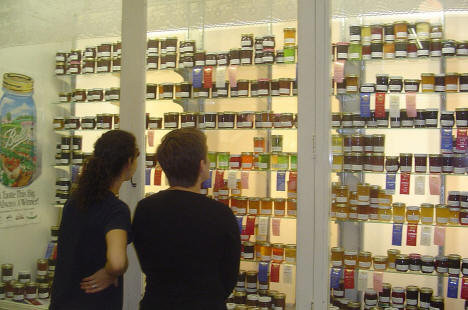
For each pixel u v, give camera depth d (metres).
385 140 2.97
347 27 3.05
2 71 3.42
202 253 1.45
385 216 2.79
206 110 3.28
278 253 2.89
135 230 1.55
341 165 2.83
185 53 3.15
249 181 3.12
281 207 2.90
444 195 2.87
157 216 1.49
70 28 3.77
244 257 2.94
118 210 1.58
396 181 2.92
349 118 2.85
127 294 2.72
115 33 3.65
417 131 2.93
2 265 3.33
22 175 3.47
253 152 3.04
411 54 2.81
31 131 3.55
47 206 3.67
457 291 2.65
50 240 3.69
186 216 1.46
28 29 3.58
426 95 2.94
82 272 1.58
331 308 2.68
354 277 2.84
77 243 1.59
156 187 3.27
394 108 2.80
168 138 1.59
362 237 2.97
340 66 2.78
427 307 2.67
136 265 2.71
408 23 2.83
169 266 1.45
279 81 2.96
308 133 2.37
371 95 2.88
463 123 2.69
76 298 1.58
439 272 2.68
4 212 3.35
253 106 3.16
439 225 2.73
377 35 2.84
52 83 3.73
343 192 2.83
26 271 3.39
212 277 1.47
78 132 3.66
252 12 3.27
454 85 2.74
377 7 3.01
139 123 2.76
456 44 2.77
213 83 3.12
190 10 3.44
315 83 2.36
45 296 3.33
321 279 2.35
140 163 2.74
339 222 2.97
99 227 1.57
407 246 2.92
